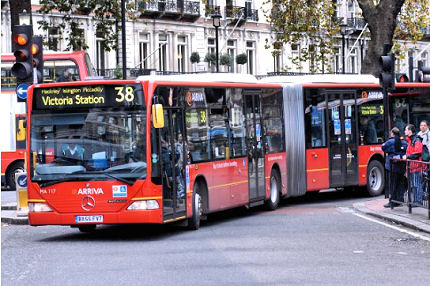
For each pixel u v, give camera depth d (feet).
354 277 48.67
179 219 74.74
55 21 227.20
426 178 79.92
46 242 69.41
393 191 90.17
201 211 79.82
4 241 70.28
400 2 149.69
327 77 111.65
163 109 72.69
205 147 81.56
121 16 158.92
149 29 261.03
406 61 347.97
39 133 71.46
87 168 70.33
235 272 50.93
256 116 95.55
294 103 107.04
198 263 55.11
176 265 54.44
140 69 251.39
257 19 296.10
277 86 102.83
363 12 151.43
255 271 51.19
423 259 56.08
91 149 70.49
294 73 302.25
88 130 70.69
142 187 69.56
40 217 70.79
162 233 75.46
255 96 95.61
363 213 90.84
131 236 73.36
